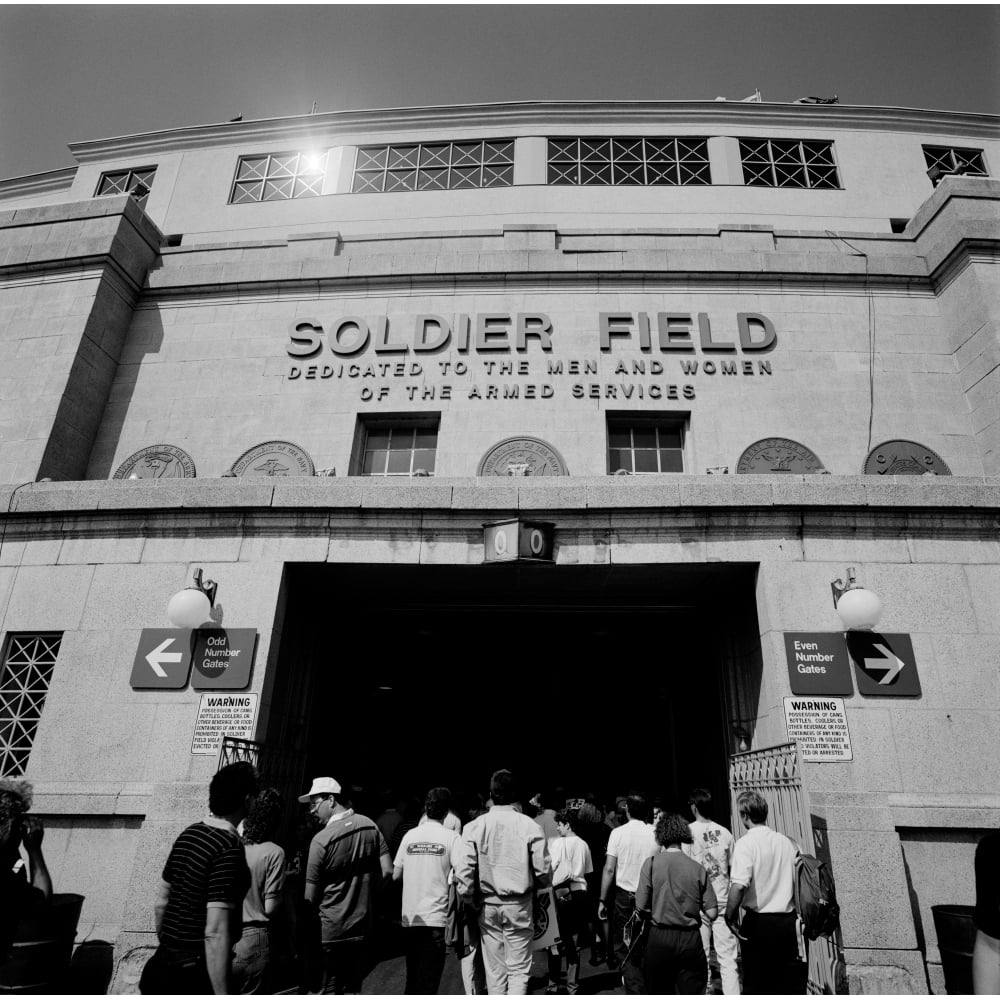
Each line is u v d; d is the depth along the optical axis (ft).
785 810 22.16
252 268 45.55
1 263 43.34
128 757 24.64
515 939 16.19
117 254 43.62
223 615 26.25
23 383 39.86
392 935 27.89
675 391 41.11
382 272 44.78
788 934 16.40
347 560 26.81
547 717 41.42
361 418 42.09
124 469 40.96
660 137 59.77
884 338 42.34
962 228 41.01
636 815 22.03
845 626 24.95
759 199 55.83
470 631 36.86
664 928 15.11
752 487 26.48
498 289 44.60
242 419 41.83
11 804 13.20
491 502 26.73
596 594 30.53
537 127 60.23
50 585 27.53
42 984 18.79
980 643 24.71
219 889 11.33
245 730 24.56
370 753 40.22
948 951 19.51
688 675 37.29
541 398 41.19
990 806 22.47
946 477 27.09
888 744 23.49
